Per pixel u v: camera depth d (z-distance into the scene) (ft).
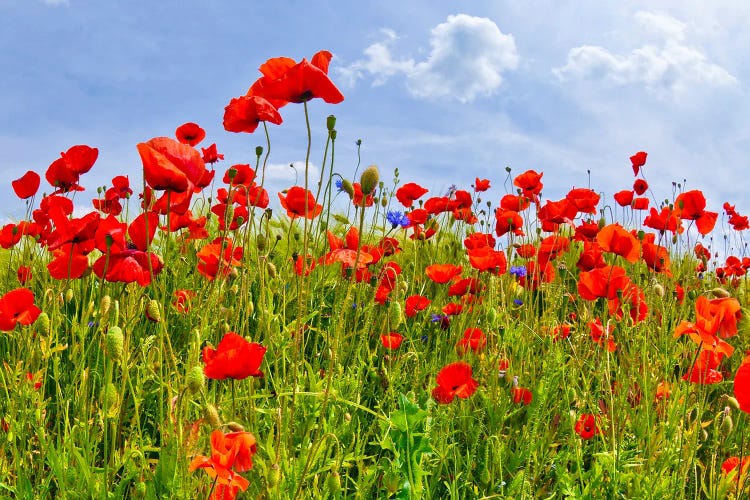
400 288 4.12
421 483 2.91
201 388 2.60
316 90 2.86
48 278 4.35
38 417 2.97
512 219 4.57
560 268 4.66
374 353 3.76
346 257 3.72
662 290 3.96
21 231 4.25
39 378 3.17
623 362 3.89
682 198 4.47
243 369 2.63
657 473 3.20
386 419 2.90
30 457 2.99
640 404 3.59
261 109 2.89
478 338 3.84
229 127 2.97
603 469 3.14
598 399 3.66
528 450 3.25
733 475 3.12
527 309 4.36
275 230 5.64
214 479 2.50
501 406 3.46
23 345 3.53
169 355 3.18
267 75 3.00
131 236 3.07
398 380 3.58
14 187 4.22
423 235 5.45
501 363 3.76
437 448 3.23
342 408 3.22
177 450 2.68
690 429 3.44
